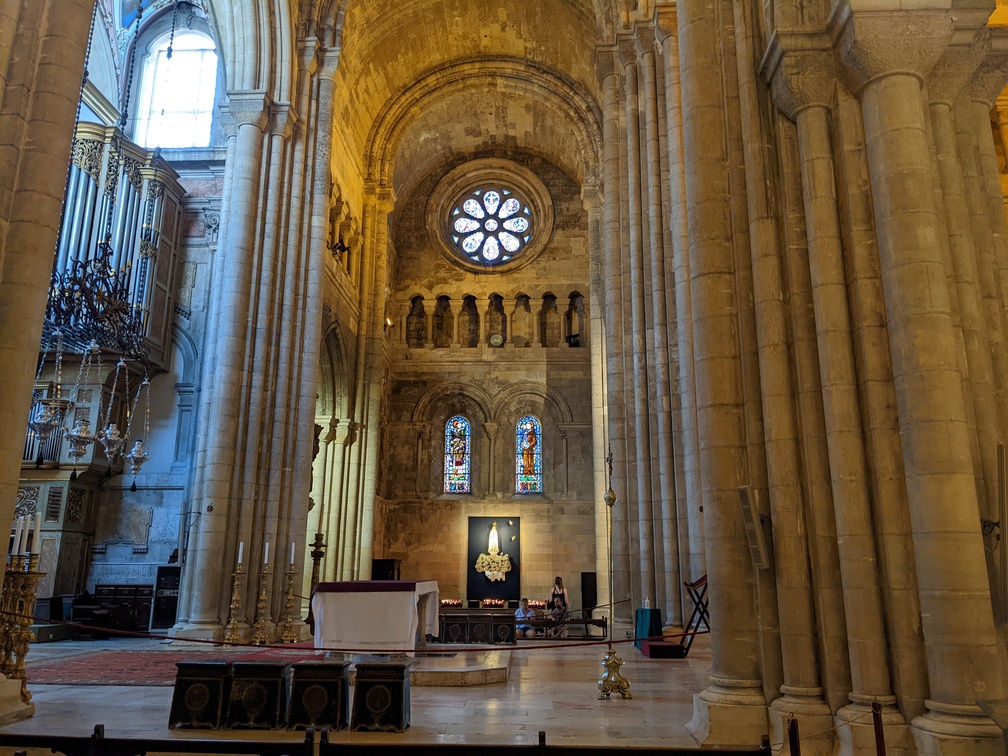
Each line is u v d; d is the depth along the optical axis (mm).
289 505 18094
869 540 6504
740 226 8039
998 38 7703
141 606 19516
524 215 32625
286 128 19266
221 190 22594
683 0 8930
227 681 7844
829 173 7234
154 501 20453
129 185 20125
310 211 19828
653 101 16859
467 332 31453
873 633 6320
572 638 20812
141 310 19734
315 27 20609
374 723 7641
